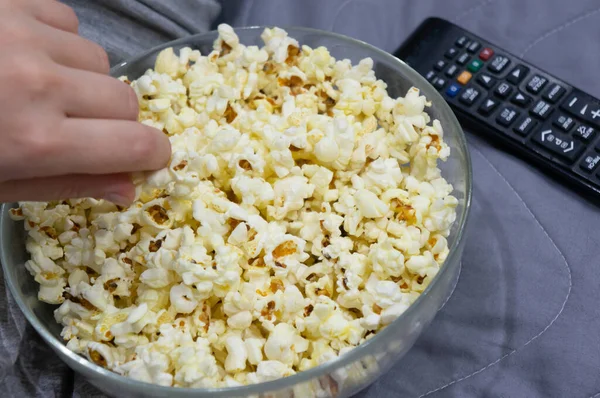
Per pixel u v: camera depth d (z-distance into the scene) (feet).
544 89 2.13
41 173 1.21
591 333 1.78
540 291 1.87
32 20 1.29
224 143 1.75
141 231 1.69
